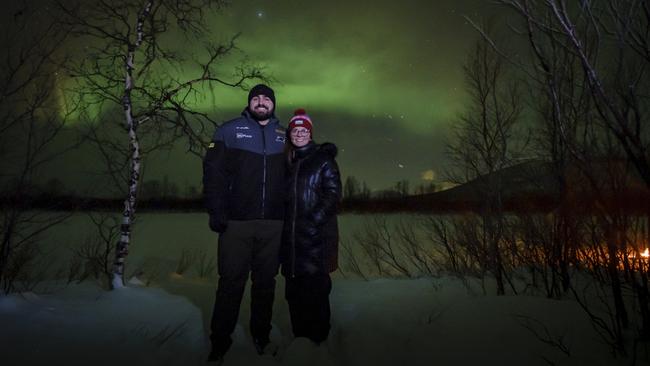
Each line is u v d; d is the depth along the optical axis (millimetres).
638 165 2158
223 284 3131
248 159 3260
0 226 4129
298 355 2963
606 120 2203
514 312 3096
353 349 2980
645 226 2479
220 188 3180
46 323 3014
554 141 3350
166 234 14203
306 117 3420
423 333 2975
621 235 2525
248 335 3570
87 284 4840
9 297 3479
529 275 4629
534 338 2680
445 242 5488
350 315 3770
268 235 3277
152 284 5242
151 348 2902
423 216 6090
